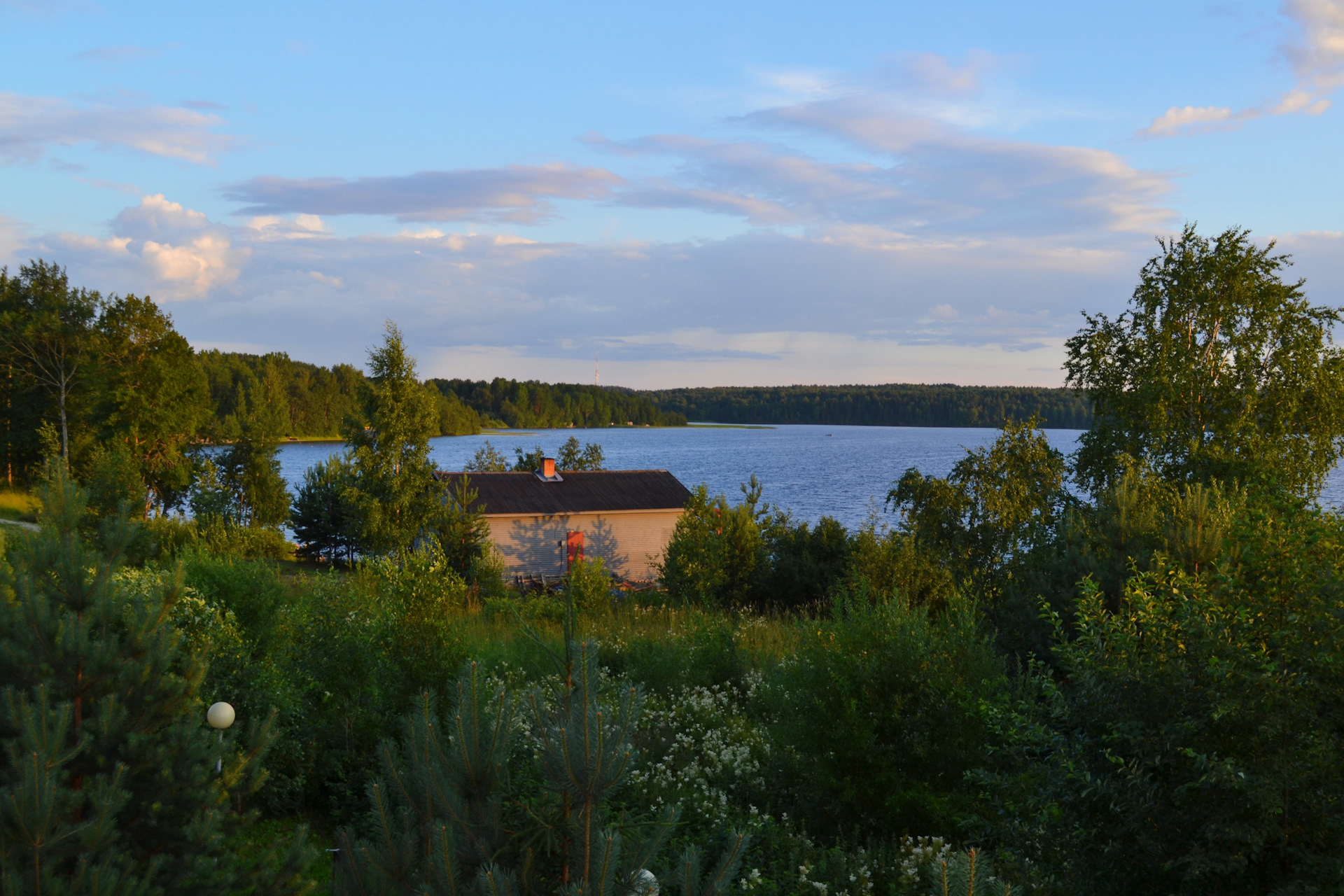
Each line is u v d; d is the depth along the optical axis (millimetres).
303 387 165000
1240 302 27062
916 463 124500
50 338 52406
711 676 14344
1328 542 4980
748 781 9516
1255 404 26641
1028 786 5539
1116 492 16391
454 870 4145
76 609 5898
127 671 5613
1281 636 4742
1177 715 4820
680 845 7395
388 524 32562
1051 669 5801
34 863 4410
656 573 37031
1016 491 21828
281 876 5805
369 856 4633
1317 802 4363
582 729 4133
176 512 52906
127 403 52750
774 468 117312
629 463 127375
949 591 18156
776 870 7250
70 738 5277
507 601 21141
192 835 5344
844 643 9023
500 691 4836
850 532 29484
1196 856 4262
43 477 6797
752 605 26422
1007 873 5680
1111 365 29781
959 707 8078
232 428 60031
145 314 55562
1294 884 4133
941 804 7605
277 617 11180
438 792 4500
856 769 8234
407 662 10430
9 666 5359
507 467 62188
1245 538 5227
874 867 7316
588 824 4109
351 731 9945
